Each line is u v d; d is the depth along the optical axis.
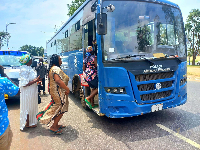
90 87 4.86
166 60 4.10
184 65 4.56
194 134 3.80
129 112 3.79
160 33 4.39
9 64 7.25
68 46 7.67
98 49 3.92
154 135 3.81
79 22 6.02
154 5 4.41
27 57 4.06
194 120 4.61
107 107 3.87
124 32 4.03
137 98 3.81
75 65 6.41
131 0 4.18
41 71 8.04
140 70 3.78
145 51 4.15
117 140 3.64
